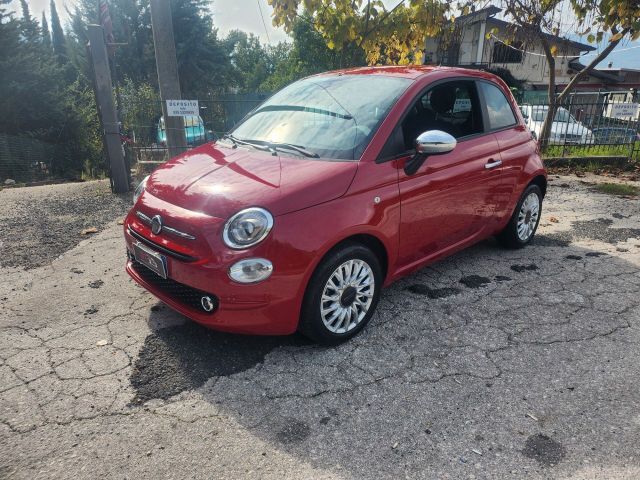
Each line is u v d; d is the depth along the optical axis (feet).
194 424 8.29
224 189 9.81
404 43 25.57
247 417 8.46
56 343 10.62
